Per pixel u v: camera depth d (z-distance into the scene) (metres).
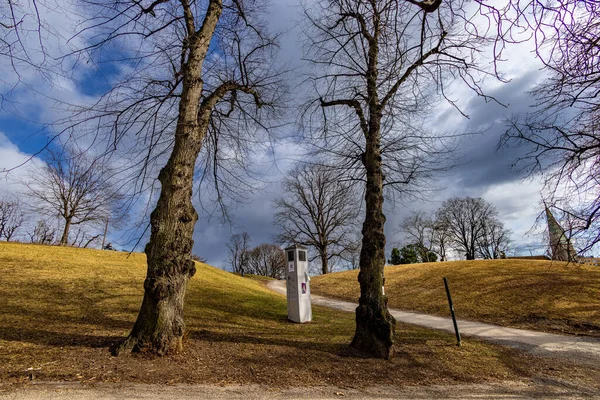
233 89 8.73
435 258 61.41
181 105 6.75
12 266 15.84
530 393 5.23
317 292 26.06
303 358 6.14
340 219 39.09
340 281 29.25
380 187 7.81
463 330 11.70
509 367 6.83
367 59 8.67
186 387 4.35
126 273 17.89
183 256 6.03
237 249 78.81
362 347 6.80
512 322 13.45
